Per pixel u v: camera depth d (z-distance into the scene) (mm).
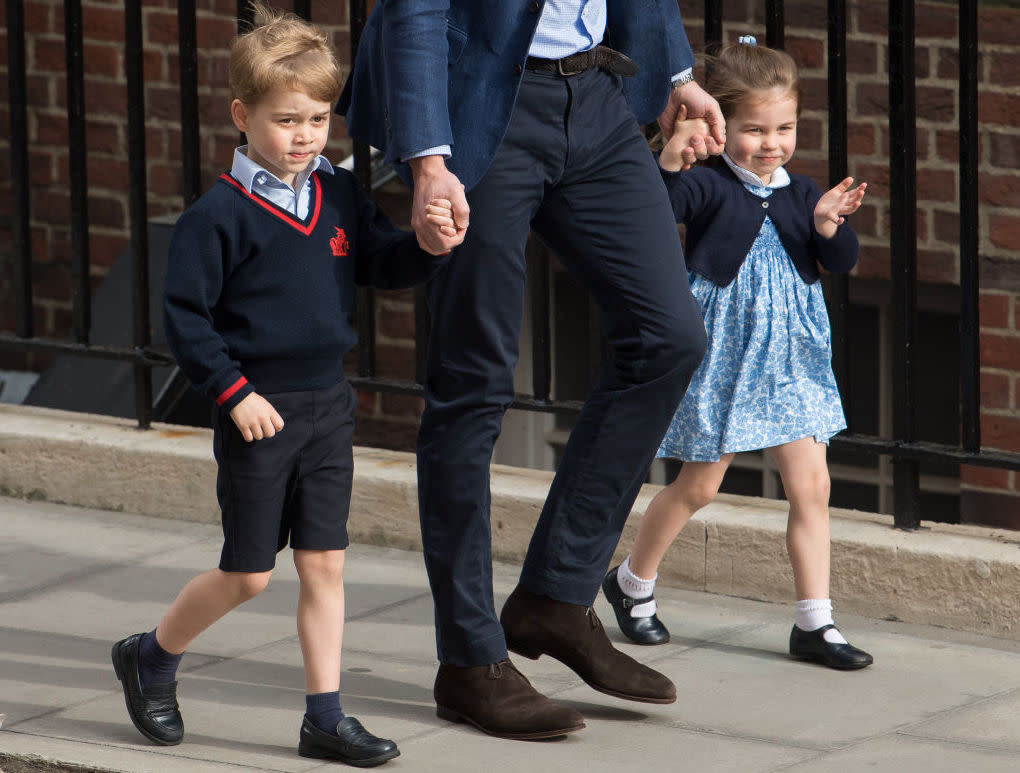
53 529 21281
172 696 14711
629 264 14664
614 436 14875
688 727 15156
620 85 14969
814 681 16391
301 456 14156
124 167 29797
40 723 15125
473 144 14109
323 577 14320
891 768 14109
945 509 26453
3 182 30641
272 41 13633
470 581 14789
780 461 16938
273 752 14508
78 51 22219
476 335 14477
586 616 15156
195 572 19625
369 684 16188
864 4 23609
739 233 16766
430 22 13797
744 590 18859
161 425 22719
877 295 25484
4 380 30750
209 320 13727
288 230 13875
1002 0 22328
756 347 16781
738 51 16859
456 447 14633
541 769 14125
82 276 22562
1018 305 22844
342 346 14219
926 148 23516
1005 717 15352
